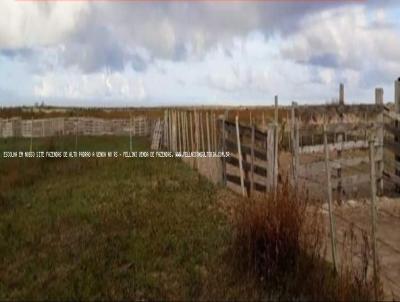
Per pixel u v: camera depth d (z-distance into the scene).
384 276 7.34
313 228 7.09
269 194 7.25
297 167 12.19
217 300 6.07
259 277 6.62
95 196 12.65
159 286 6.66
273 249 6.68
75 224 10.07
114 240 8.76
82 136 38.78
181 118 22.00
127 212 10.74
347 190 13.02
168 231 9.21
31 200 12.70
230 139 14.23
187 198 12.07
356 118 14.56
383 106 13.89
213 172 15.27
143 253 8.01
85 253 8.10
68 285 6.74
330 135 13.70
